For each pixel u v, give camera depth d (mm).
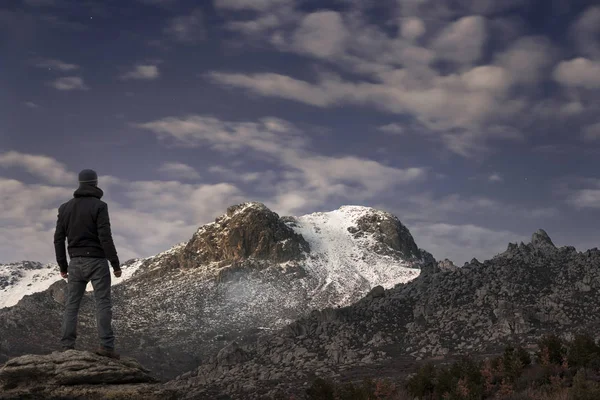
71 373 16219
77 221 17312
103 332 17297
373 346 87875
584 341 45250
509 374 42812
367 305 105562
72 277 17344
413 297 103188
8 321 181250
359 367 78625
